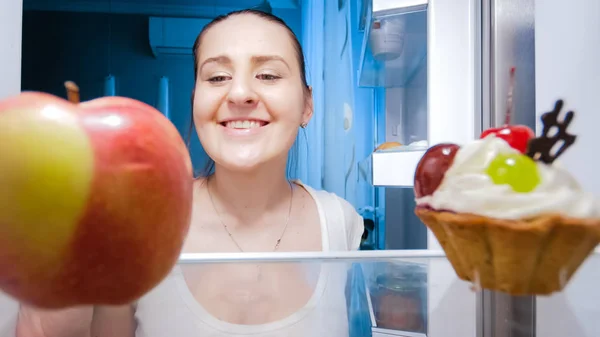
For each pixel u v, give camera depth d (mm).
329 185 1432
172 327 365
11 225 178
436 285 404
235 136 629
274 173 704
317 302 411
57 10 1794
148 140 206
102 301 216
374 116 1466
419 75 995
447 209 300
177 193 219
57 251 187
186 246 675
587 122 412
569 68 428
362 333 383
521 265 278
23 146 175
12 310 300
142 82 1832
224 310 394
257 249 704
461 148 319
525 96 454
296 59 697
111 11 1819
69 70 1797
